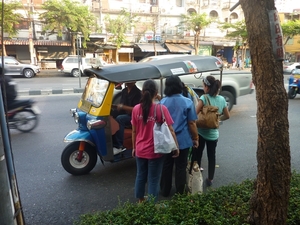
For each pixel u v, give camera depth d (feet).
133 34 94.89
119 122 14.58
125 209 9.19
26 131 22.93
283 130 6.98
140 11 95.71
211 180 13.32
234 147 19.06
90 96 15.17
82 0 87.20
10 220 6.08
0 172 5.82
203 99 12.59
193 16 92.58
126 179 14.17
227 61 111.34
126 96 15.93
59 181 13.94
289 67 90.63
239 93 28.40
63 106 33.14
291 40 121.29
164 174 11.87
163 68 14.71
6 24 67.21
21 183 13.71
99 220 8.73
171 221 8.17
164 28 98.89
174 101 10.98
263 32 6.69
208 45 101.60
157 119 9.99
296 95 42.11
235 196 9.82
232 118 27.50
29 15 74.74
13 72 65.51
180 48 94.79
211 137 12.53
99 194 12.69
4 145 6.16
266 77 6.83
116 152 14.30
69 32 75.77
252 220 7.91
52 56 85.87
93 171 15.12
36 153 17.95
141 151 10.24
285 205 7.36
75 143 14.42
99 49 87.25
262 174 7.36
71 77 69.92
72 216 10.98
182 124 10.92
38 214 11.09
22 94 41.11
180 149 10.88
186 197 9.86
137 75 13.93
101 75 13.48
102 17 90.27
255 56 6.94
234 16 106.83
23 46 83.41
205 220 8.28
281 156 7.06
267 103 6.93
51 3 70.18
